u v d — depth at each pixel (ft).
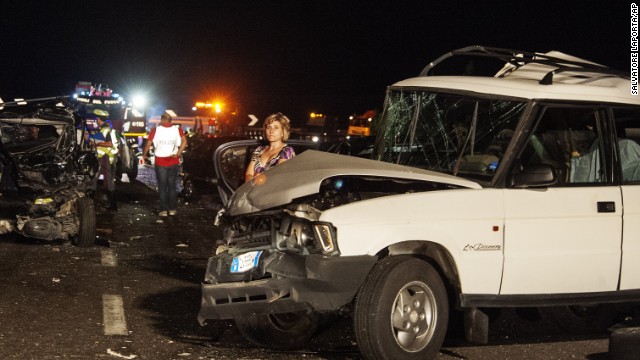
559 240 22.03
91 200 39.58
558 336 25.52
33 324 24.23
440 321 20.65
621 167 23.30
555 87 22.44
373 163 22.08
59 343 22.35
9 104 42.47
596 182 22.86
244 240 22.00
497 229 21.31
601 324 25.89
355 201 21.11
